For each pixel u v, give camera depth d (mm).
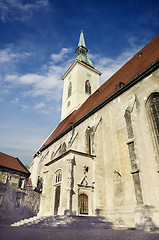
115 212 17391
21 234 8016
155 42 24859
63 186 20469
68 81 50312
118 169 19219
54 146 35625
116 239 7879
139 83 20031
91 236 8672
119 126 20984
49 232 9906
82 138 26766
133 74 23078
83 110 33094
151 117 17609
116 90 23828
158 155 15719
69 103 45812
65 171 21062
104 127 23141
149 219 12875
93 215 18906
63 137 32938
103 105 24453
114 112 22359
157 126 16781
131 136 17281
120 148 19859
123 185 17969
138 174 15305
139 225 13141
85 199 19734
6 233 7363
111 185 19453
